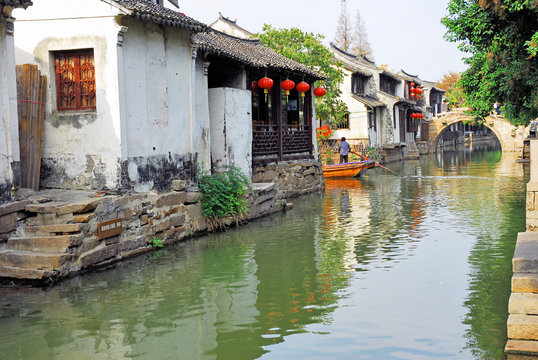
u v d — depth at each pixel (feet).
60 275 27.53
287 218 47.06
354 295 25.11
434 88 186.19
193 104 40.65
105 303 24.49
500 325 20.98
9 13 28.45
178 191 38.34
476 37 42.70
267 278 28.25
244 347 19.62
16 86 30.71
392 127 131.95
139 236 33.73
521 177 80.53
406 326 21.12
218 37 56.59
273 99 59.36
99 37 33.12
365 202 56.54
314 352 19.01
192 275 28.99
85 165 34.01
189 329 21.43
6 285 27.12
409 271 28.86
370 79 131.03
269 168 56.13
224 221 41.45
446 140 196.44
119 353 19.21
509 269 28.71
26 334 21.02
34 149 33.35
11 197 28.99
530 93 44.75
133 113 34.60
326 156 102.12
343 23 174.09
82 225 28.86
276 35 87.61
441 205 52.85
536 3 35.55
